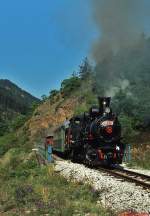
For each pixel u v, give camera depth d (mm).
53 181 19422
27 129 89500
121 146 25797
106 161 25156
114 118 25859
